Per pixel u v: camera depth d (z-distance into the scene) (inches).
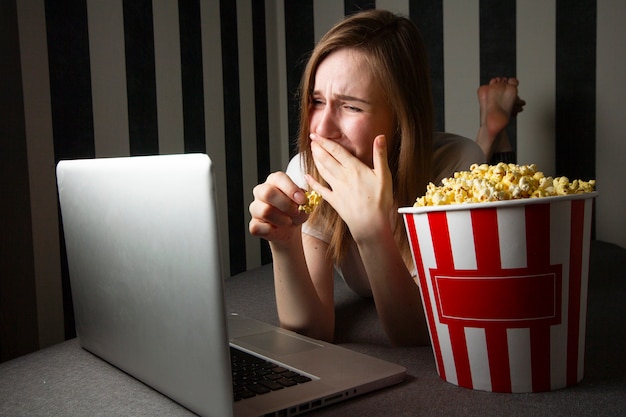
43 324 56.6
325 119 42.8
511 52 94.5
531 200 23.9
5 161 52.4
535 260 24.7
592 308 43.2
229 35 89.3
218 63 86.2
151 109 71.1
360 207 36.2
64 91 58.2
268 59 102.6
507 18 94.1
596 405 24.0
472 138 97.5
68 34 58.6
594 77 90.8
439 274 26.6
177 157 22.0
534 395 25.7
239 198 92.4
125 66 66.6
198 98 81.1
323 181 48.0
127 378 30.0
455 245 25.5
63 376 30.7
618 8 88.4
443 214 25.5
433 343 28.6
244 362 31.1
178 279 23.0
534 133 95.0
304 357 31.5
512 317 25.2
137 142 68.7
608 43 89.5
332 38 42.6
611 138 90.9
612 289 50.5
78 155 60.1
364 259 36.9
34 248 55.3
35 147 55.1
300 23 104.7
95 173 28.5
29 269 54.9
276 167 106.0
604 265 64.2
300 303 39.2
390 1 100.0
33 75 54.6
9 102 52.5
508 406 24.5
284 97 106.7
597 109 91.2
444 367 28.1
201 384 23.0
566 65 92.0
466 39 96.5
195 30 80.3
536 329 25.2
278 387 26.6
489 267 25.0
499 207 24.2
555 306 25.2
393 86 42.9
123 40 66.2
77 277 33.5
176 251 22.8
